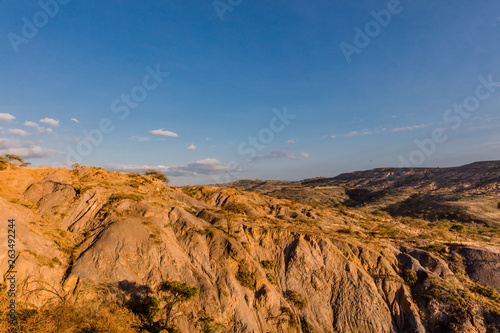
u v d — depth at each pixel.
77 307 25.34
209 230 43.31
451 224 95.81
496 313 35.41
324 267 43.00
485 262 43.88
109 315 24.61
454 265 44.78
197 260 38.78
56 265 29.22
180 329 29.55
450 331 34.62
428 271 42.53
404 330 36.97
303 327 36.06
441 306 37.28
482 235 71.25
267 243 46.53
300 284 41.06
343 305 38.97
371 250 46.09
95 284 28.98
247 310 34.69
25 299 23.39
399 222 84.88
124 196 44.91
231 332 31.73
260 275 39.19
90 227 38.41
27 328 18.25
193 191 75.38
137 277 32.78
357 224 70.94
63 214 39.19
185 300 31.27
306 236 47.28
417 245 51.34
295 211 70.38
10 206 33.09
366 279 41.53
